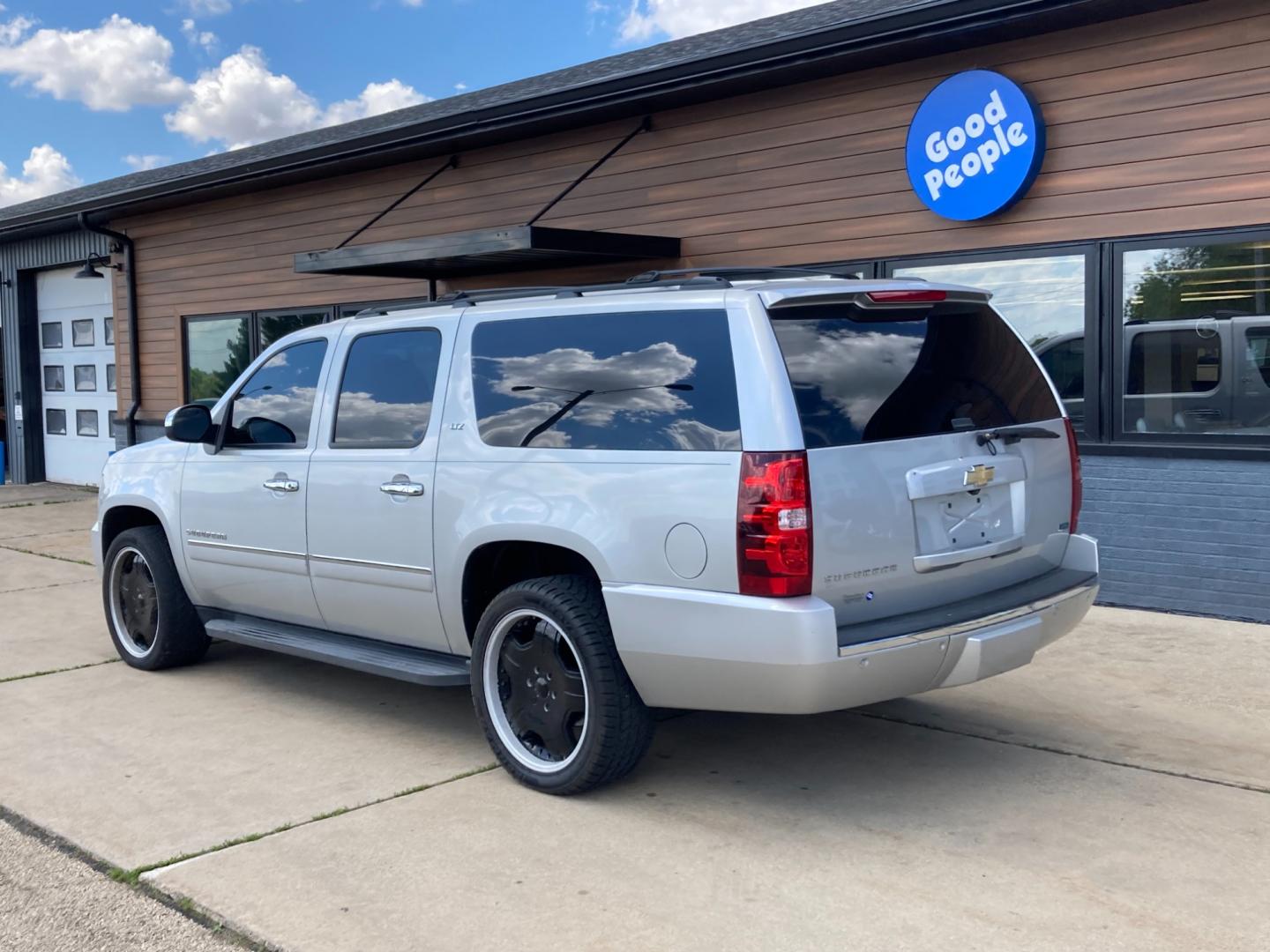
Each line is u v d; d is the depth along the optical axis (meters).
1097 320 7.45
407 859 3.94
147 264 15.02
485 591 4.88
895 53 7.99
